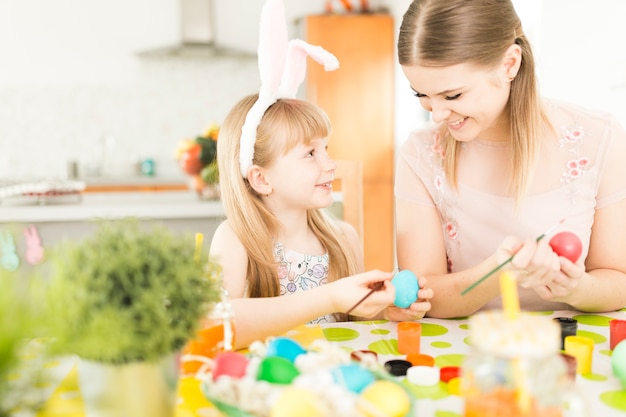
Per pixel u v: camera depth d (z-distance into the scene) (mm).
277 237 1283
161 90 4617
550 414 520
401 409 553
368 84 3996
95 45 4500
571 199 1197
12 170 4516
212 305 655
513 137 1141
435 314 1109
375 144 4039
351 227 1466
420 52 951
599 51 2102
